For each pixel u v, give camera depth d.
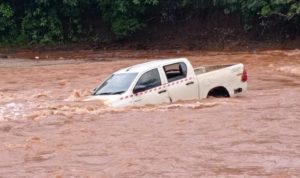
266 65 28.55
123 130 12.23
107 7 45.97
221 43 43.06
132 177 8.57
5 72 30.48
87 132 12.25
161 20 46.06
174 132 11.76
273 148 10.01
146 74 15.22
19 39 46.78
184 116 13.46
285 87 20.50
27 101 17.92
